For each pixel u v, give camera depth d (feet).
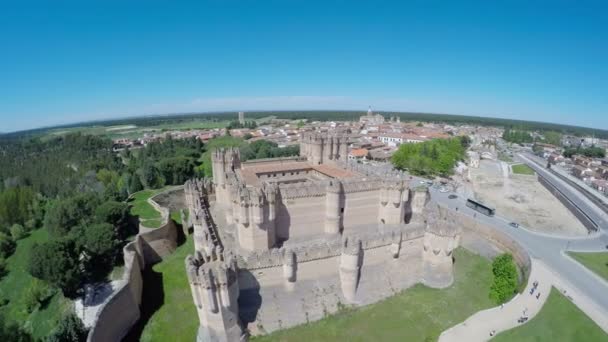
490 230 227.40
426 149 443.32
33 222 321.73
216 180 209.97
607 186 390.83
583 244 216.54
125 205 233.96
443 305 158.30
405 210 212.23
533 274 176.45
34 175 499.92
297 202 169.37
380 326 143.64
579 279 172.45
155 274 191.72
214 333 123.03
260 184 174.81
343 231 182.91
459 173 460.14
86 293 177.99
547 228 265.13
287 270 139.13
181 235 244.83
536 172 513.45
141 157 540.11
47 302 183.73
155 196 289.94
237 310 130.11
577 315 143.54
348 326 142.72
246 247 156.25
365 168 208.23
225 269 117.60
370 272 160.45
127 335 146.10
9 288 222.28
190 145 633.20
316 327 141.38
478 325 142.10
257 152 545.85
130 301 150.30
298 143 628.69
